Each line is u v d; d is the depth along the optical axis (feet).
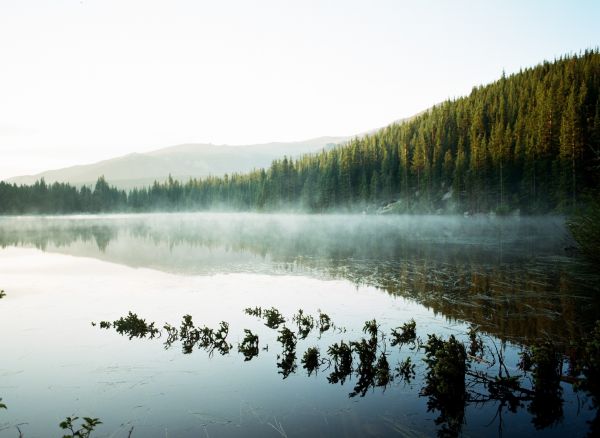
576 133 165.48
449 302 47.06
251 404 23.73
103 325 40.32
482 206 209.46
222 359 31.30
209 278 65.72
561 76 255.09
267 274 68.74
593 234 43.93
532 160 190.29
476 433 20.16
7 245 122.01
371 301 48.91
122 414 22.74
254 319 42.39
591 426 20.74
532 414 22.09
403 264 76.79
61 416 22.66
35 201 474.08
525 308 42.86
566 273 62.18
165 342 35.40
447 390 23.89
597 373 23.84
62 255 97.14
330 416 22.13
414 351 32.22
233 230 185.88
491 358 29.73
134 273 71.05
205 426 21.18
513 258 79.97
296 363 30.35
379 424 21.21
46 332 38.27
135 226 231.50
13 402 24.36
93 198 529.86
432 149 277.85
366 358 29.50
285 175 369.30
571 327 36.09
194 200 540.52
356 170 314.96
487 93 313.32
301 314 41.27
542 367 24.09
